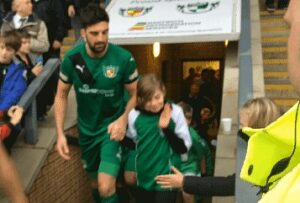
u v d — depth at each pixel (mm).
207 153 3822
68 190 4453
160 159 3145
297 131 700
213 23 5852
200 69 11320
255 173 796
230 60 5469
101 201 3582
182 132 3086
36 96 3949
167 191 3168
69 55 3102
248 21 5742
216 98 8891
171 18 6156
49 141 3879
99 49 2965
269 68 6105
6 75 3439
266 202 592
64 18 5840
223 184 2359
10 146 3516
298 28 586
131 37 5879
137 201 3482
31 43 4387
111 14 6508
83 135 3426
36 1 5496
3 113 3256
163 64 10641
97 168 3596
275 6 7660
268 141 765
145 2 6719
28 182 3439
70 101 4789
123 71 3121
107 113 3305
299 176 562
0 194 2945
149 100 3006
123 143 3324
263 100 2242
